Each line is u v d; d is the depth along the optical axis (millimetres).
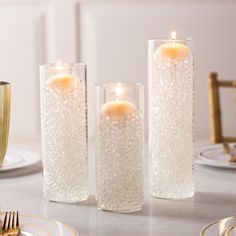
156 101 1432
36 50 3176
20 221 1277
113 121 1341
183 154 1434
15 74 3186
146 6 3145
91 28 3168
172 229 1272
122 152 1351
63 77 1405
